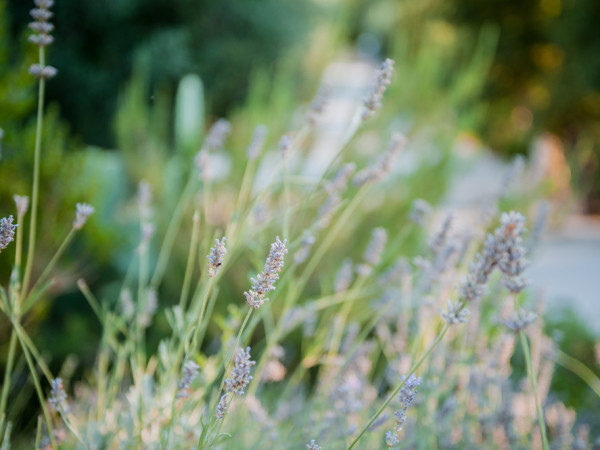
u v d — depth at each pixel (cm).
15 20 780
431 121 429
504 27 1348
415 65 461
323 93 182
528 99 1372
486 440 186
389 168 180
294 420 195
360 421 171
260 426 160
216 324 372
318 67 825
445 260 179
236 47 905
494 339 212
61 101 852
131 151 472
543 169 447
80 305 439
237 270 382
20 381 284
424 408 169
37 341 315
